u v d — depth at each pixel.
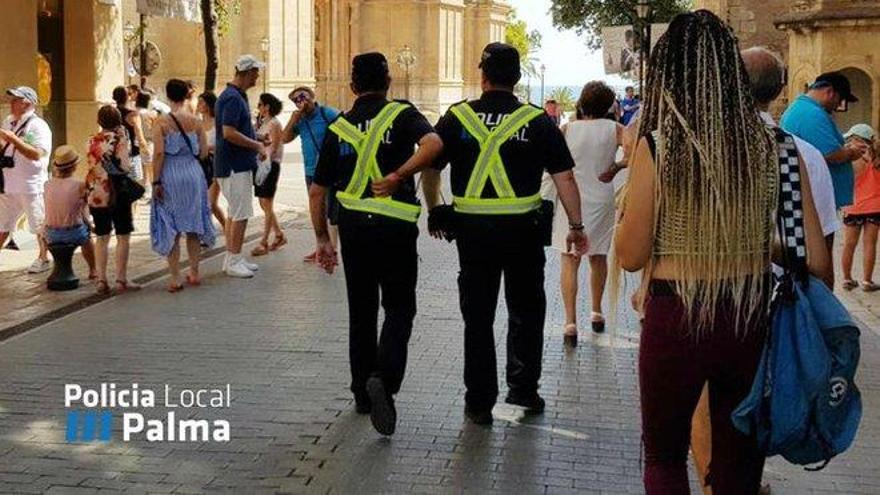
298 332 9.04
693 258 3.68
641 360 3.82
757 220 3.70
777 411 3.65
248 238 15.15
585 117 8.78
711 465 3.90
